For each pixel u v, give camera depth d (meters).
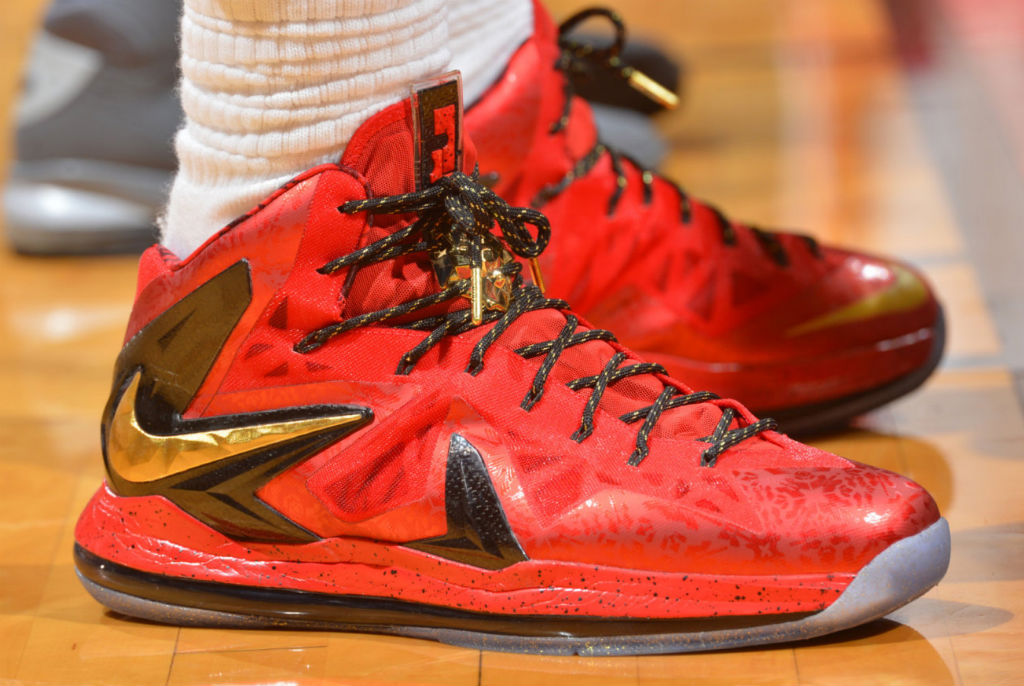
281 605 1.62
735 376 1.77
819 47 2.97
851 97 2.65
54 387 1.89
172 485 1.61
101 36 2.03
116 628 1.64
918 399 1.82
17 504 1.75
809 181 2.24
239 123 1.58
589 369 1.62
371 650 1.61
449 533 1.59
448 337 1.60
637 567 1.59
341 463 1.60
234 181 1.59
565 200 1.74
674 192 1.79
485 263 1.60
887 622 1.62
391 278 1.59
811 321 1.77
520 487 1.59
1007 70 2.71
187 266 1.59
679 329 1.77
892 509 1.58
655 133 2.22
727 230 1.79
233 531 1.62
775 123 2.54
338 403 1.60
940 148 2.35
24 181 2.11
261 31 1.56
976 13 3.10
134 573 1.63
